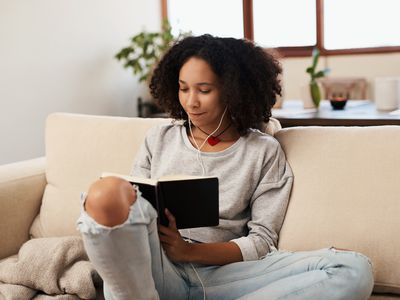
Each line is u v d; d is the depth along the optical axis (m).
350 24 4.30
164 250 1.28
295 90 4.47
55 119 1.89
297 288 1.18
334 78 4.26
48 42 3.45
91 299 1.41
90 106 3.84
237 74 1.44
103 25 3.92
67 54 3.60
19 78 3.25
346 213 1.39
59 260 1.44
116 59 4.07
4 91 3.16
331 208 1.41
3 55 3.14
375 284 1.34
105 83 3.98
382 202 1.37
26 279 1.41
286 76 4.49
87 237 1.03
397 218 1.34
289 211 1.46
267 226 1.42
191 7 4.67
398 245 1.32
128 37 4.20
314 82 2.96
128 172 1.71
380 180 1.39
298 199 1.46
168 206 1.23
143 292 1.12
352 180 1.42
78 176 1.77
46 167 1.86
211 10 4.62
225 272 1.33
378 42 4.25
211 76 1.43
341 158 1.46
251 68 1.49
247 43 1.52
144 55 3.90
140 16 4.34
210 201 1.24
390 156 1.41
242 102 1.48
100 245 1.03
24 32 3.27
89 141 1.79
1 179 1.75
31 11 3.31
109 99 4.03
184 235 1.45
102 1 3.90
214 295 1.30
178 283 1.30
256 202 1.46
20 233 1.78
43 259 1.43
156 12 4.55
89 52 3.80
